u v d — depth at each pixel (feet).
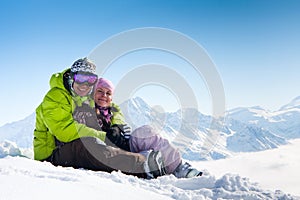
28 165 9.36
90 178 8.46
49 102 12.42
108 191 6.95
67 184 6.86
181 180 10.48
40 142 13.06
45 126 13.07
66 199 5.87
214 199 8.89
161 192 8.80
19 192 5.70
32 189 5.98
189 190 9.49
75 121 12.39
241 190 9.55
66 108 12.46
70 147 11.73
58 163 11.95
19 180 6.49
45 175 7.95
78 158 11.63
